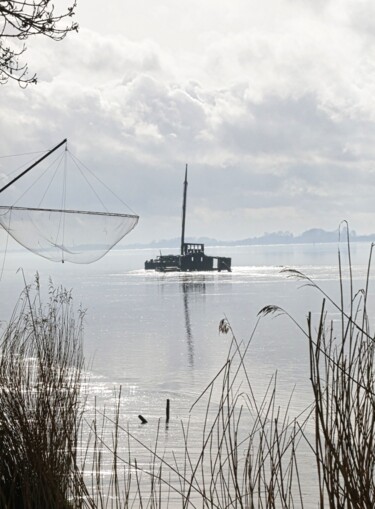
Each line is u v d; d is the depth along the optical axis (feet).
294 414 92.63
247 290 501.15
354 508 23.47
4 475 37.01
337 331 172.14
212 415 93.35
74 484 33.78
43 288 515.50
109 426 83.66
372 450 24.75
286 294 454.40
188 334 240.12
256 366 160.45
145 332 245.04
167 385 130.11
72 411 42.83
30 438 37.63
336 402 24.98
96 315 313.12
